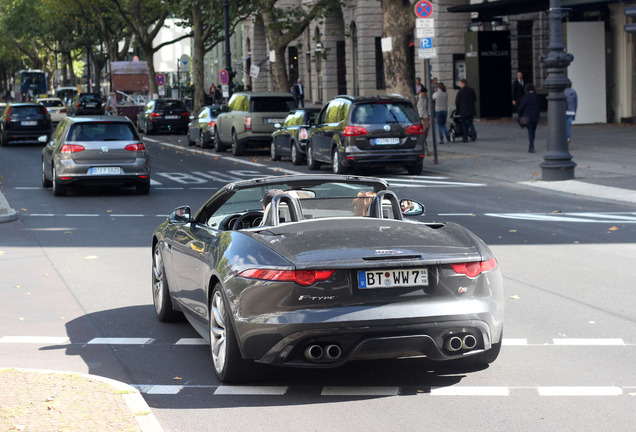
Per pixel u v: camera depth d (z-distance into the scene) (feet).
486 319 26.73
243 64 312.91
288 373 29.45
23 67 581.53
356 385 28.02
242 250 27.58
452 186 88.99
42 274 49.37
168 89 305.12
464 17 192.65
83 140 87.04
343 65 248.52
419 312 25.85
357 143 98.53
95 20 328.70
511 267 47.91
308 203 31.81
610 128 142.20
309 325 25.49
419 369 29.58
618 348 31.76
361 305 25.76
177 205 79.66
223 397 27.14
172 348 33.45
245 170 112.47
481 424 24.13
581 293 41.19
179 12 243.60
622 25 149.89
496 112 176.24
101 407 24.63
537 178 90.27
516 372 29.04
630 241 55.31
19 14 391.65
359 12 222.07
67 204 81.87
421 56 107.34
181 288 34.42
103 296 43.32
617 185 82.74
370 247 26.66
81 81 532.73
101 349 33.47
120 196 87.71
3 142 169.27
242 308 26.58
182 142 175.11
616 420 24.21
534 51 192.34
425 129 119.75
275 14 173.78
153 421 23.49
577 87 150.82
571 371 29.04
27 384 27.02
